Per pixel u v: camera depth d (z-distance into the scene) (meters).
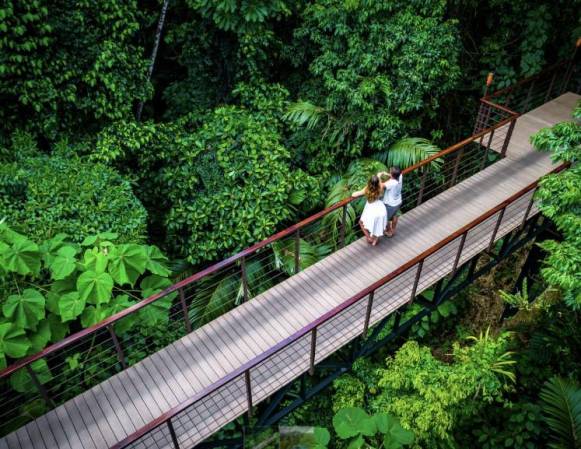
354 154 10.12
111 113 8.78
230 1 8.91
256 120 9.80
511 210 8.44
